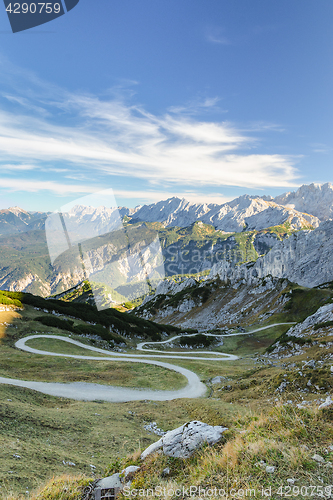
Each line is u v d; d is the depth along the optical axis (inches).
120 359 2049.7
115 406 1117.7
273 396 998.4
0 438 595.8
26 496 362.3
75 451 650.2
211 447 289.4
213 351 3189.0
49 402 1042.7
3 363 1510.8
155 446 329.1
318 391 883.4
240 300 5757.9
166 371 1814.7
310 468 205.9
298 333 2182.6
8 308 2561.5
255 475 214.1
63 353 1961.1
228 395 1282.0
